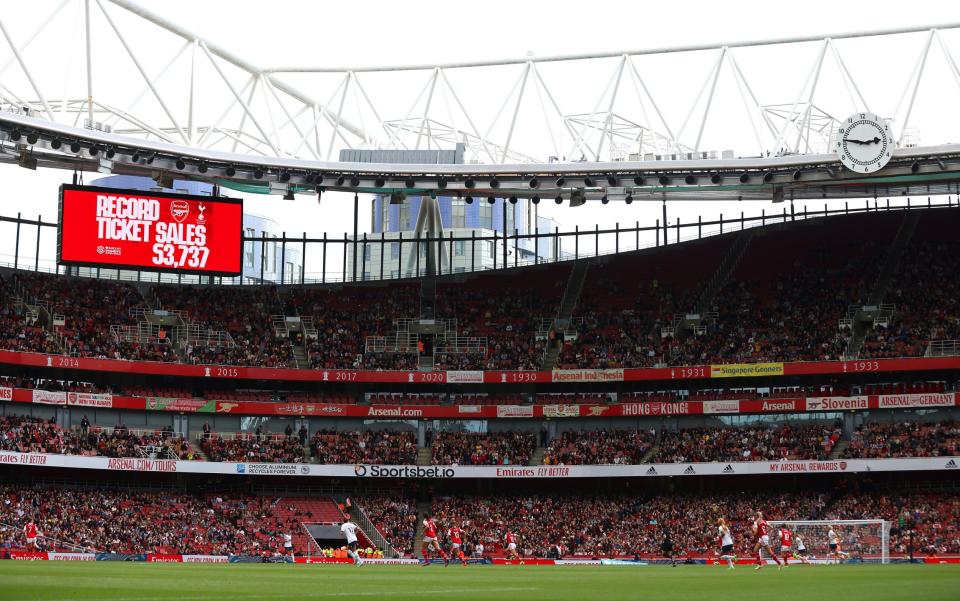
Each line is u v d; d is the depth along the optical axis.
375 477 80.81
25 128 68.12
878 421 80.31
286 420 87.69
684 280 95.56
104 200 80.94
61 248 79.38
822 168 74.50
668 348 87.62
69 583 26.42
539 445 86.88
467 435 87.44
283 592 23.88
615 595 23.42
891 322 84.50
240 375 85.69
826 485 79.00
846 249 93.38
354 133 89.75
